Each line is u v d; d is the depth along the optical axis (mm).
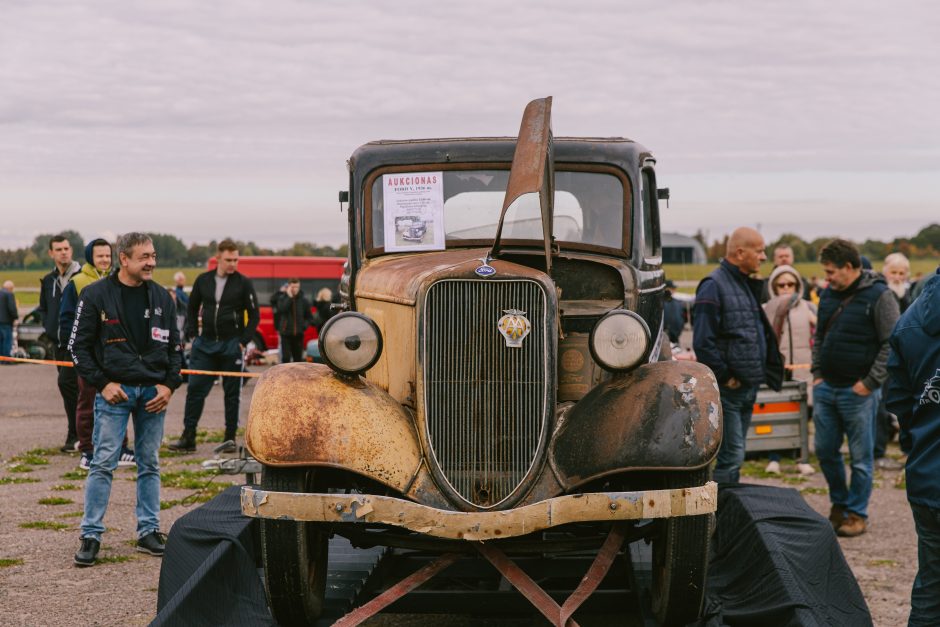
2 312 19047
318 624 4418
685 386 4195
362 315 4289
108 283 6484
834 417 7742
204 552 4957
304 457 4035
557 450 4129
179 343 6766
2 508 8242
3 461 10547
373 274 5020
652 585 4555
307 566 4285
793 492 5789
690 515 4062
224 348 11062
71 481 9445
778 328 10992
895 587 6344
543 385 4090
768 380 7035
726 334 6852
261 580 4805
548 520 3934
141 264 6453
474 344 4102
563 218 5438
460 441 4094
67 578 6246
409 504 3957
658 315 5688
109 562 6617
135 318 6539
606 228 5430
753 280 7004
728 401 6902
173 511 8078
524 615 4652
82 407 9859
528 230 5262
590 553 5375
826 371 7715
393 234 5586
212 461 7559
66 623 5387
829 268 7602
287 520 4203
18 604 5711
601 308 4852
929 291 4012
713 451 4066
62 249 10742
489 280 4102
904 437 4223
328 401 4160
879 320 7438
